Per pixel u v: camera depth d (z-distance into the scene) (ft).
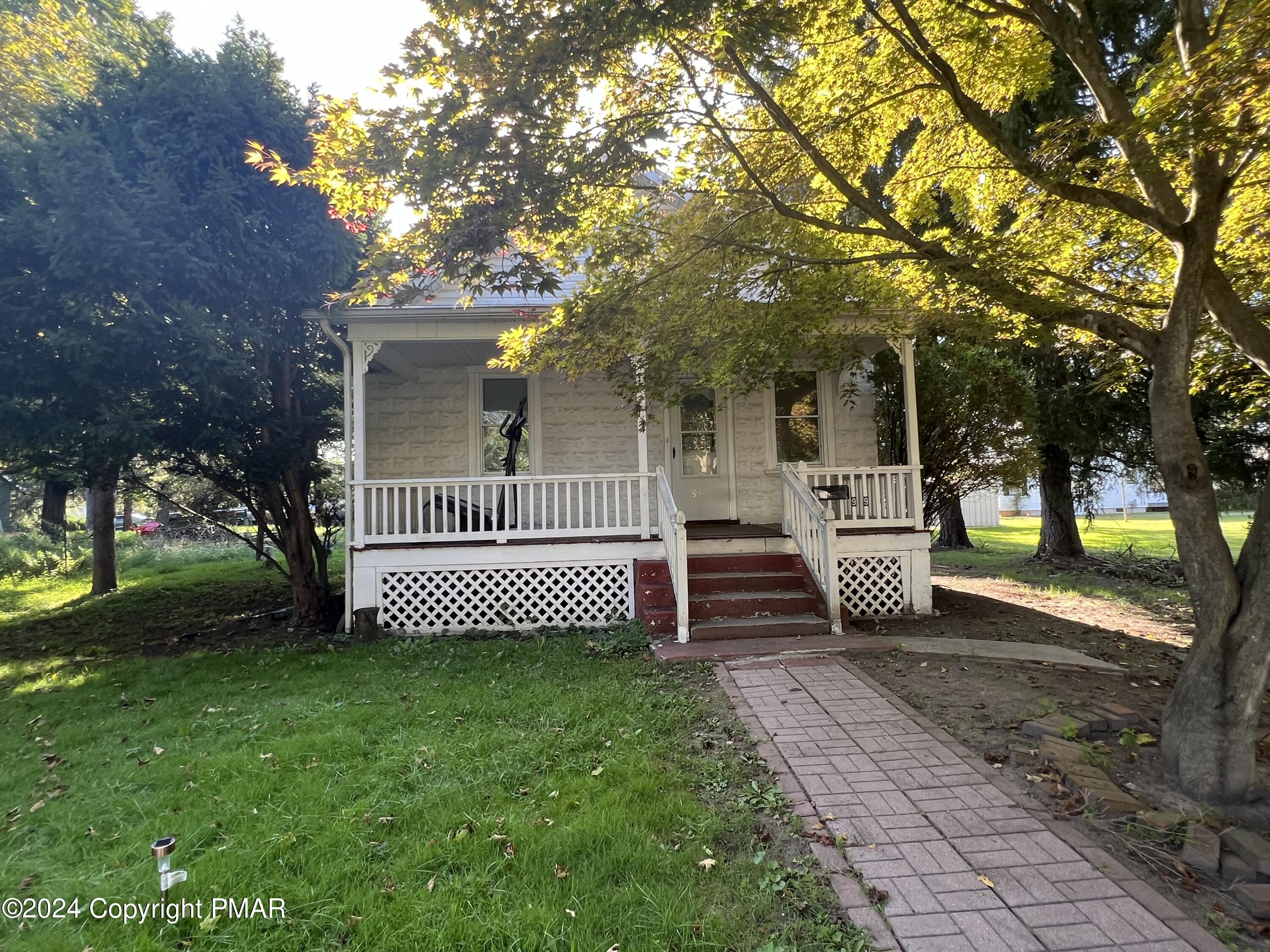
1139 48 29.58
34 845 10.74
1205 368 22.17
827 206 20.61
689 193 19.67
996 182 20.75
